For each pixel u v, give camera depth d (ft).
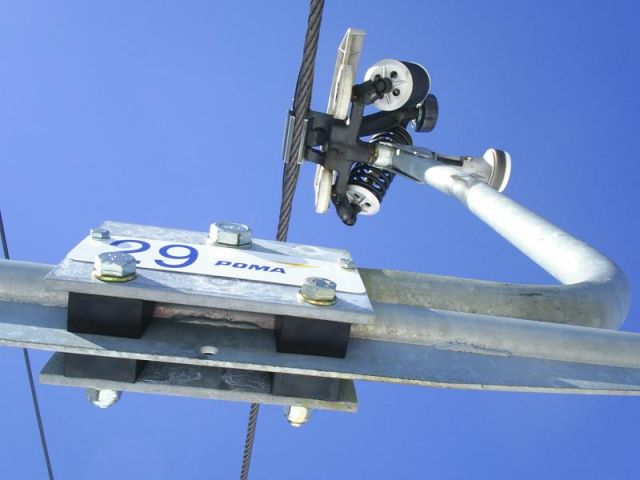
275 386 4.95
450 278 5.99
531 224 7.98
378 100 14.55
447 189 10.73
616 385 5.02
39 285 5.01
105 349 4.52
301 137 10.64
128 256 4.75
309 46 9.63
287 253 5.69
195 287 4.72
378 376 4.66
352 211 15.56
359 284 5.24
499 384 4.80
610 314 6.26
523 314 5.92
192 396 4.92
